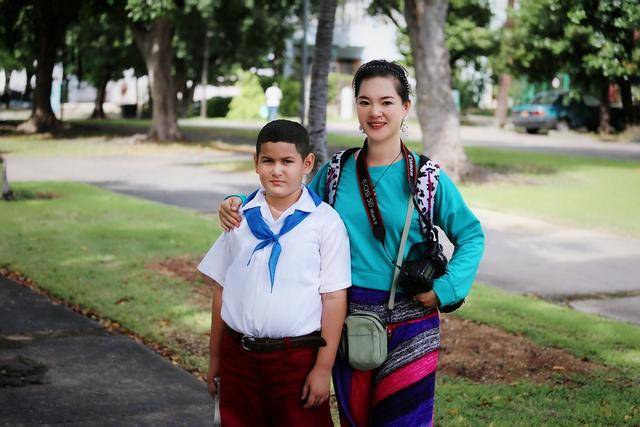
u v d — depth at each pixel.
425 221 3.01
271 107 18.80
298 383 2.96
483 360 5.58
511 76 33.47
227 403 3.04
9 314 6.43
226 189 15.08
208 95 54.47
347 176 3.11
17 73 64.44
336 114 44.97
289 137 2.90
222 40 39.31
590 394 4.93
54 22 28.91
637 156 23.25
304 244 2.92
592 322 6.56
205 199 13.73
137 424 4.39
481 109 53.78
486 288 7.76
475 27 36.81
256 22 37.66
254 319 2.92
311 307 2.94
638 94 33.31
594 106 33.00
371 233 3.04
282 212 2.99
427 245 2.98
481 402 4.77
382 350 2.95
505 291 7.75
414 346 3.01
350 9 49.72
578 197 14.52
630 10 26.34
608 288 8.07
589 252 9.88
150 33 25.55
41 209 11.73
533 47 29.94
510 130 35.28
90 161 20.19
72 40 35.91
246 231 2.98
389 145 3.05
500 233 10.98
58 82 46.78
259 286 2.92
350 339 2.96
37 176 16.58
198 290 7.29
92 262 8.30
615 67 27.67
